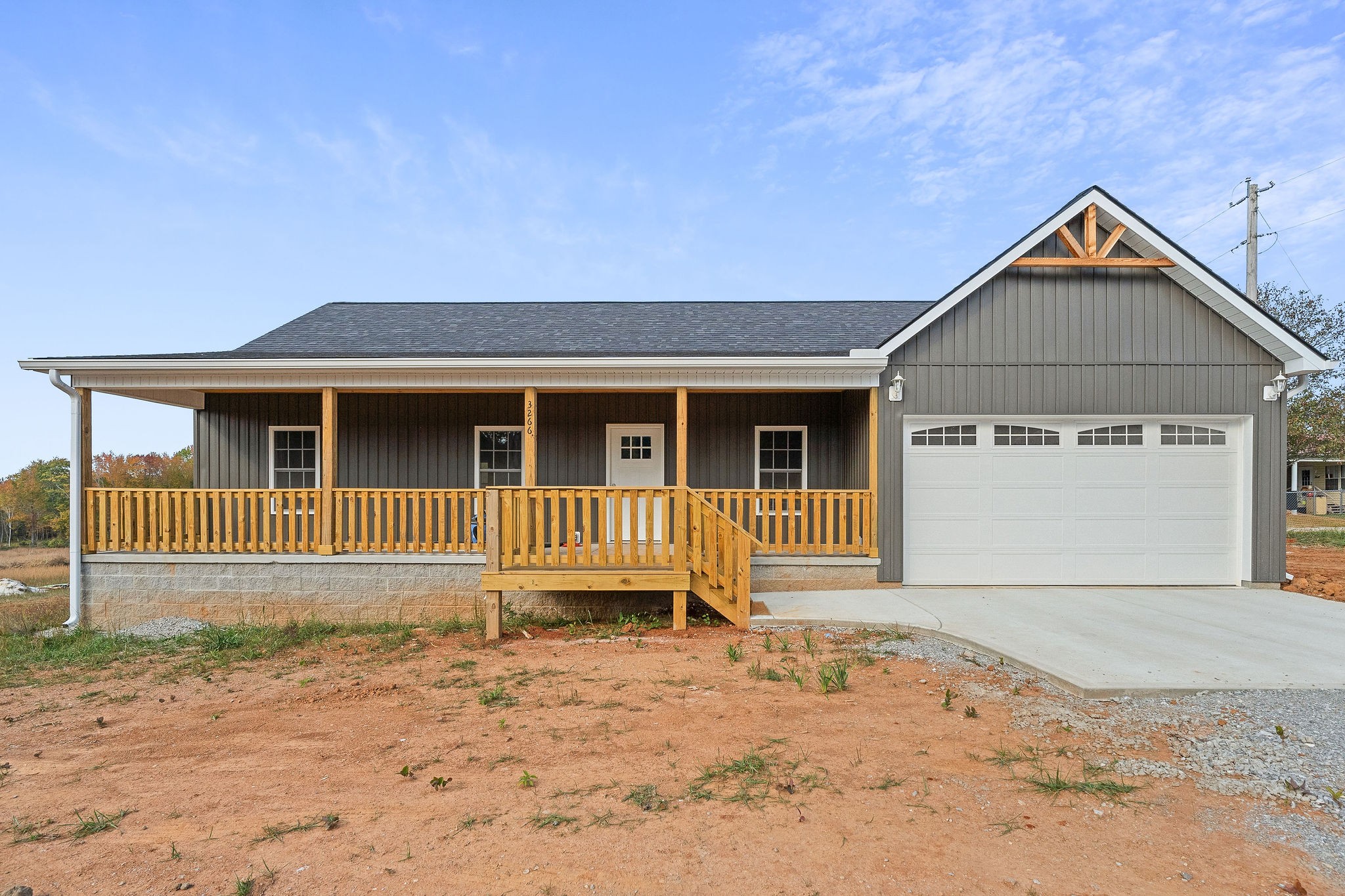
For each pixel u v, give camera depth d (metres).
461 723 5.32
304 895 3.16
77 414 9.46
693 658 6.89
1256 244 19.23
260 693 6.46
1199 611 8.30
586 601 9.16
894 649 6.91
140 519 9.59
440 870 3.31
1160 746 4.54
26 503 42.06
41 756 4.99
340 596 9.45
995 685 5.80
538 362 9.28
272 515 11.80
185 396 11.47
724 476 11.94
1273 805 3.77
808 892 3.08
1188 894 3.03
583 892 3.12
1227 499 10.05
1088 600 9.01
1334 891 3.05
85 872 3.38
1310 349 9.46
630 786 4.12
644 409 11.99
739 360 9.39
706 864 3.30
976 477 10.02
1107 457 10.05
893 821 3.66
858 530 9.92
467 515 9.52
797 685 5.93
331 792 4.20
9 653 8.29
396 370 9.48
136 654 8.12
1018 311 9.90
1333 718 4.88
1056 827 3.58
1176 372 9.94
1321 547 16.16
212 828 3.80
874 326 12.26
